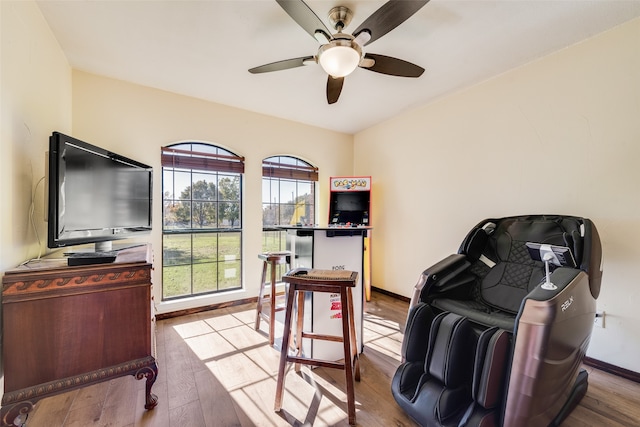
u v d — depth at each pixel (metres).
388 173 3.78
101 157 1.80
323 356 2.03
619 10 1.73
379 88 2.82
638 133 1.81
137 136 2.73
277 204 3.73
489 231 2.13
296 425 1.44
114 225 1.94
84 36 1.99
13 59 1.44
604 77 1.94
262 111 3.45
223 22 1.84
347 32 1.93
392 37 1.99
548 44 2.09
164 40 2.04
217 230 3.27
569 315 1.27
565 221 1.81
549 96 2.22
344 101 3.15
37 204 1.71
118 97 2.64
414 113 3.41
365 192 3.68
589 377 1.87
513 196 2.46
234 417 1.49
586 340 1.48
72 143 1.53
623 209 1.87
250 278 3.39
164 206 2.95
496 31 1.93
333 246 2.09
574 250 1.56
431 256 3.21
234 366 1.99
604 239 1.95
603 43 1.94
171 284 2.99
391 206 3.73
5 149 1.36
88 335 1.39
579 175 2.07
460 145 2.89
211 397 1.65
